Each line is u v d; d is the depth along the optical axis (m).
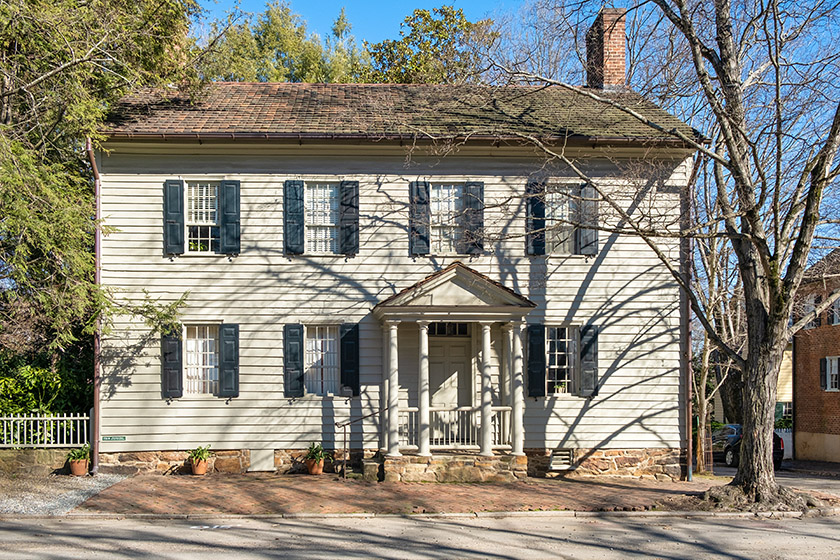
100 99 16.56
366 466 15.22
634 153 16.83
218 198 16.39
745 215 13.11
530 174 16.86
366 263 16.50
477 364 16.88
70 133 15.82
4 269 14.44
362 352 16.36
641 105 19.03
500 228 16.81
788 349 41.59
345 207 16.48
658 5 14.80
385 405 16.02
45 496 13.11
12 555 9.37
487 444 15.41
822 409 30.08
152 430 15.79
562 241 16.50
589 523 12.03
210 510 12.27
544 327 16.72
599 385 16.67
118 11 15.22
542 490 14.52
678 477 16.58
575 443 16.55
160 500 12.94
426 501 13.25
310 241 16.64
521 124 17.27
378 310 15.60
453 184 16.95
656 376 16.77
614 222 16.83
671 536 11.10
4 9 12.94
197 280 16.12
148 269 16.03
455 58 17.58
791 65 13.76
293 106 18.11
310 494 13.66
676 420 16.72
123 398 15.79
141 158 16.16
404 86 20.25
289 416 16.09
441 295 15.39
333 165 16.61
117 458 15.73
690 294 14.27
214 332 16.39
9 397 16.00
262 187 16.42
